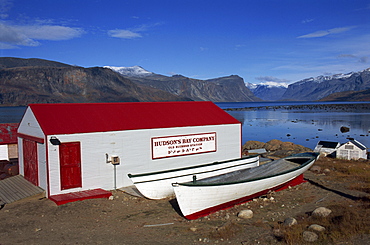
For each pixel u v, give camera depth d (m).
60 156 14.14
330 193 14.20
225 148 19.84
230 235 9.59
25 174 16.92
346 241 8.75
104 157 15.29
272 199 13.57
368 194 13.61
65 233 10.14
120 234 10.02
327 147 25.81
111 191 15.31
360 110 126.69
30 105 15.95
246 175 15.38
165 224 10.97
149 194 13.88
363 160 23.22
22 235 10.04
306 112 118.31
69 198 13.42
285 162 17.47
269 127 62.47
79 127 14.91
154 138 16.88
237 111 134.75
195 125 18.42
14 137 23.58
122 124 16.22
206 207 12.02
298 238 8.93
